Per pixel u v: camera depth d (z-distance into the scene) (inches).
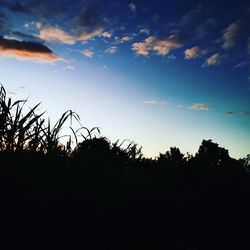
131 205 104.3
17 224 73.0
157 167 173.3
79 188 94.0
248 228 109.0
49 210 80.0
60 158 101.0
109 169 113.5
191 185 168.7
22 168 84.3
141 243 85.2
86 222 84.3
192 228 103.3
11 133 86.7
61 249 71.1
